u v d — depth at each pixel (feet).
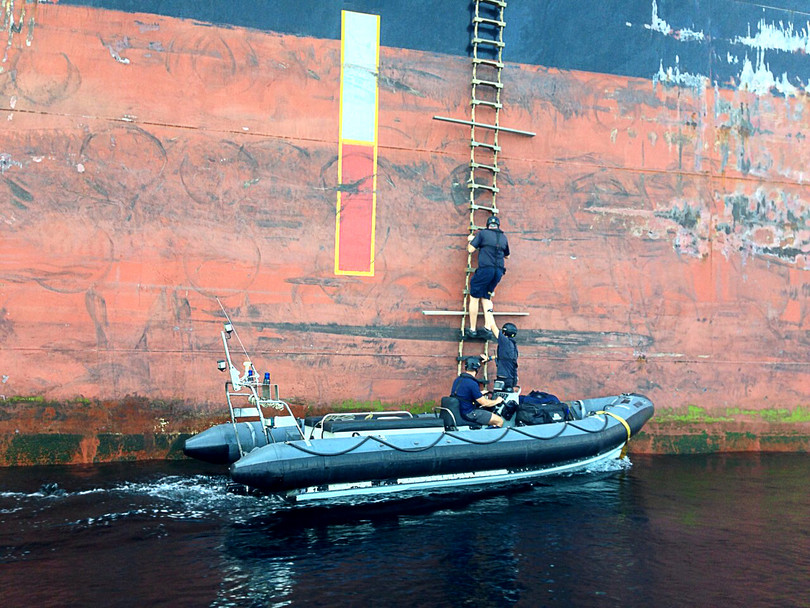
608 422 25.00
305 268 25.59
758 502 21.38
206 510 19.21
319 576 14.80
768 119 31.12
